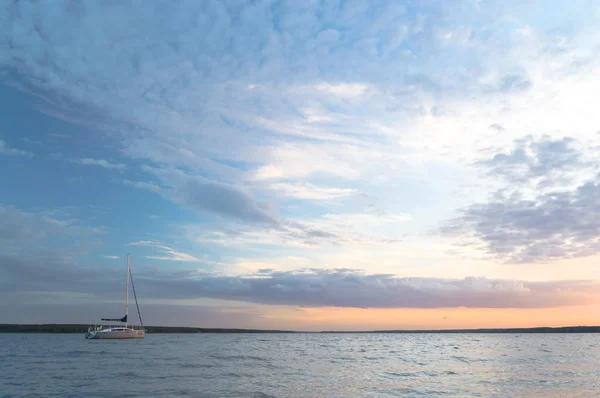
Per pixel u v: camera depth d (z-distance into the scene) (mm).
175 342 124500
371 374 43062
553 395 30250
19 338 158500
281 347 102812
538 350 83500
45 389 33438
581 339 158875
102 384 35906
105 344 104500
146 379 38969
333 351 85562
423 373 43625
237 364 54125
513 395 30375
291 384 36094
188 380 38344
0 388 34031
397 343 131375
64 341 127938
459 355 70312
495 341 142875
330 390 32969
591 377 39312
